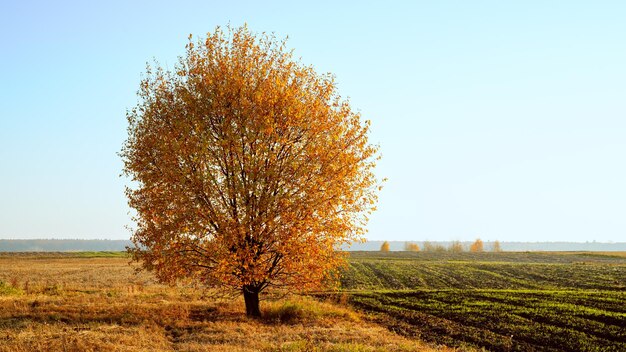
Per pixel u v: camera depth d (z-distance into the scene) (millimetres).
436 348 22703
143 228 25375
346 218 25797
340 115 26531
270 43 27234
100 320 25125
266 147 24469
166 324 24781
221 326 24094
